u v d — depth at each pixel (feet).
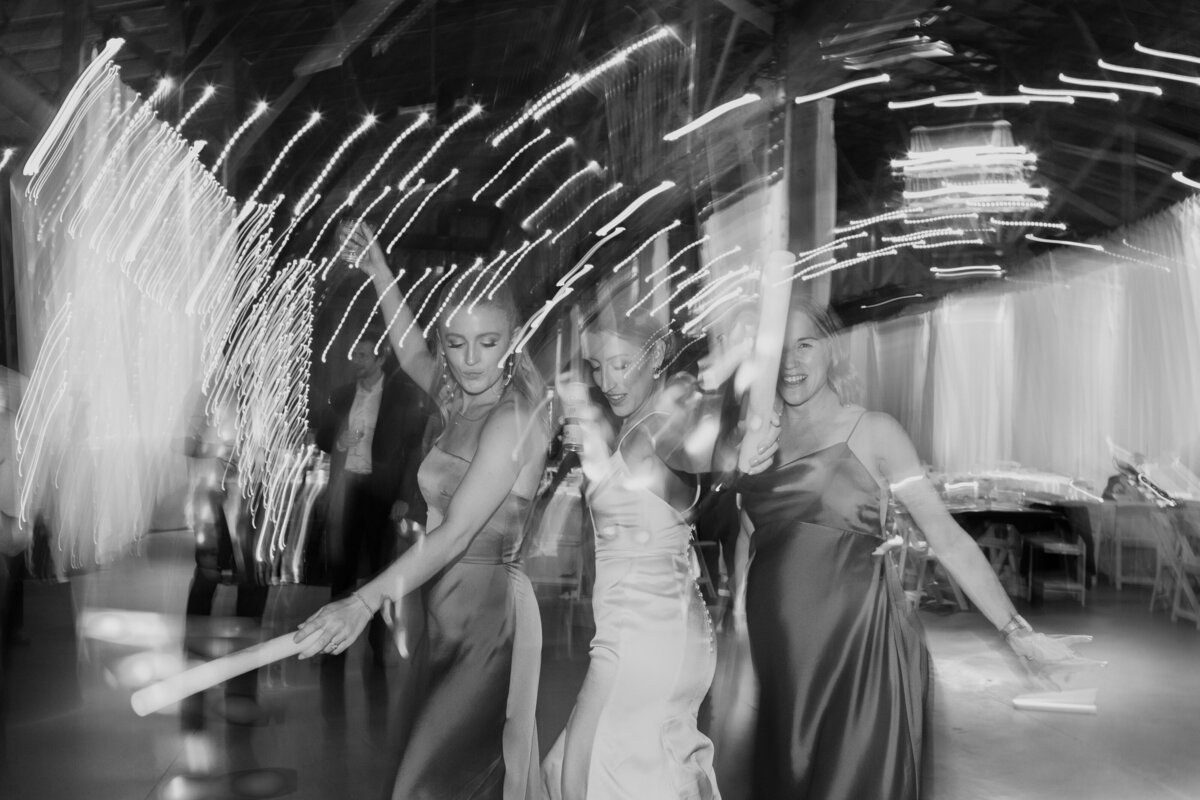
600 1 47.57
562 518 18.29
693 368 11.52
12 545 21.45
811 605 11.59
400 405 24.62
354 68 58.80
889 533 12.18
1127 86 47.80
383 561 25.07
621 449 10.89
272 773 16.92
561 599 22.66
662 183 38.47
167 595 37.04
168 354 59.11
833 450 11.69
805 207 34.45
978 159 61.72
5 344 47.39
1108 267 66.74
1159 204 60.34
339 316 45.75
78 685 23.16
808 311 11.90
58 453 45.19
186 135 57.16
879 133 62.39
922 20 45.65
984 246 73.51
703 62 45.52
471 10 53.42
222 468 22.90
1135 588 43.98
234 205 61.41
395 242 27.30
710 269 12.96
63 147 48.73
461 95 55.21
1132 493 45.27
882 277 70.74
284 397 46.93
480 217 29.55
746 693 12.68
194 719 19.20
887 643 11.58
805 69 41.78
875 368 56.85
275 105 57.21
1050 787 16.85
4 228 48.11
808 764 11.50
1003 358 77.66
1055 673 12.26
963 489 49.32
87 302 51.06
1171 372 59.77
